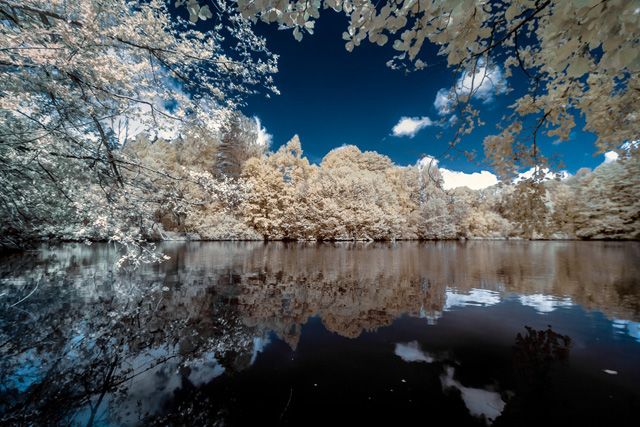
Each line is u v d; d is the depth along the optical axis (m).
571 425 2.27
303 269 10.49
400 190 41.75
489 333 4.26
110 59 3.40
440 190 39.25
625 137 2.57
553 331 4.27
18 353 3.53
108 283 7.34
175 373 3.11
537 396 2.67
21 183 4.89
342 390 2.80
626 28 0.97
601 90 2.33
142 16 3.87
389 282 8.15
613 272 9.23
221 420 2.38
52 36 3.11
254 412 2.48
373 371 3.18
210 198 5.12
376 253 17.31
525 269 10.36
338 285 7.73
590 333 4.18
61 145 3.84
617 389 2.76
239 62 4.23
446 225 37.00
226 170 30.97
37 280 7.49
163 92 4.25
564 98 2.38
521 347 3.75
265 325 4.62
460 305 5.78
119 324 4.54
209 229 27.14
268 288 7.23
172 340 3.99
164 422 2.34
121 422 2.34
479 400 2.62
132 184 4.58
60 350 3.62
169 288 7.01
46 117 3.82
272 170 31.45
